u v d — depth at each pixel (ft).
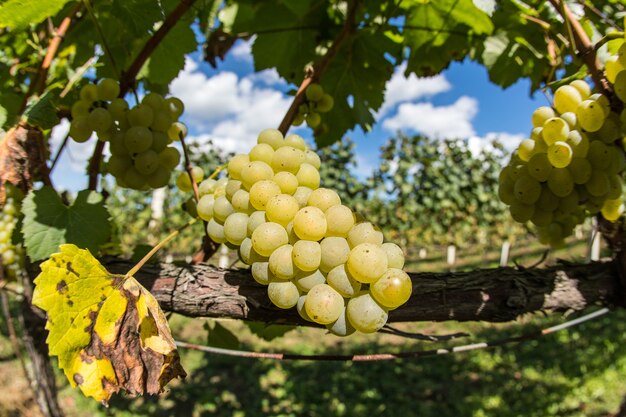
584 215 5.35
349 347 28.63
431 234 50.90
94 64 5.23
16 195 5.83
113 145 4.73
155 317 3.41
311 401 21.54
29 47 6.90
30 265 5.01
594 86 4.50
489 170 48.60
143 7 5.51
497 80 7.77
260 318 4.23
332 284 3.20
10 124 4.78
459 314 4.44
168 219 43.88
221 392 22.48
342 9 8.07
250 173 3.72
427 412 19.98
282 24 8.35
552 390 21.25
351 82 7.96
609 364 23.08
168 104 4.99
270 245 3.39
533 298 4.64
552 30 5.66
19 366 22.56
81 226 4.40
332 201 3.51
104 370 3.24
